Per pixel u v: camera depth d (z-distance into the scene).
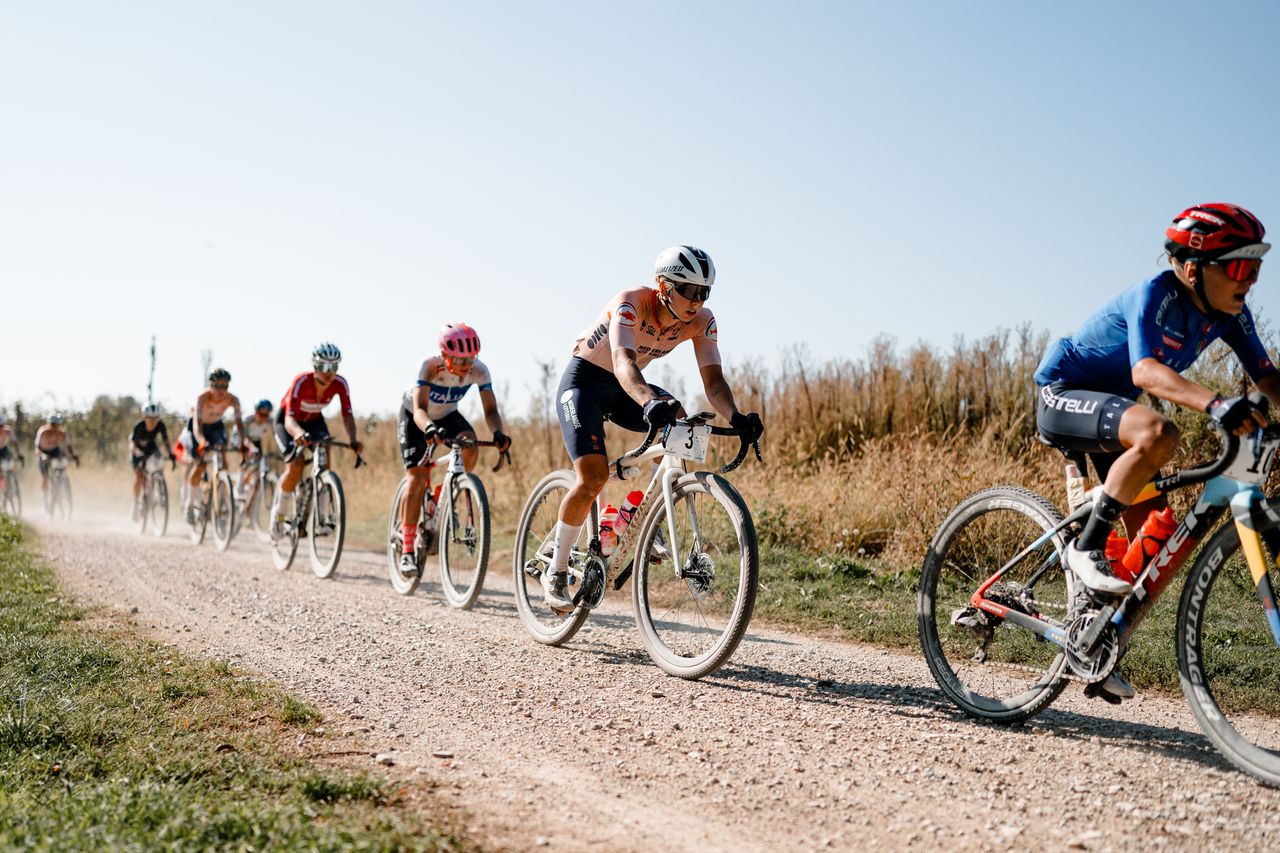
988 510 3.98
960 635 4.33
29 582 7.29
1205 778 3.10
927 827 2.76
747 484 9.30
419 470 7.28
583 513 4.88
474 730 3.71
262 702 4.02
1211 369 6.81
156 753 3.30
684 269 4.16
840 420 10.22
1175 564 3.30
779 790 3.05
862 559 7.59
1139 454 3.13
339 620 6.11
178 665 4.63
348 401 8.98
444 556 6.91
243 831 2.50
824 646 5.34
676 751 3.44
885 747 3.46
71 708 3.80
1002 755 3.36
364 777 2.95
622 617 6.21
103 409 26.55
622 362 4.29
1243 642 4.20
